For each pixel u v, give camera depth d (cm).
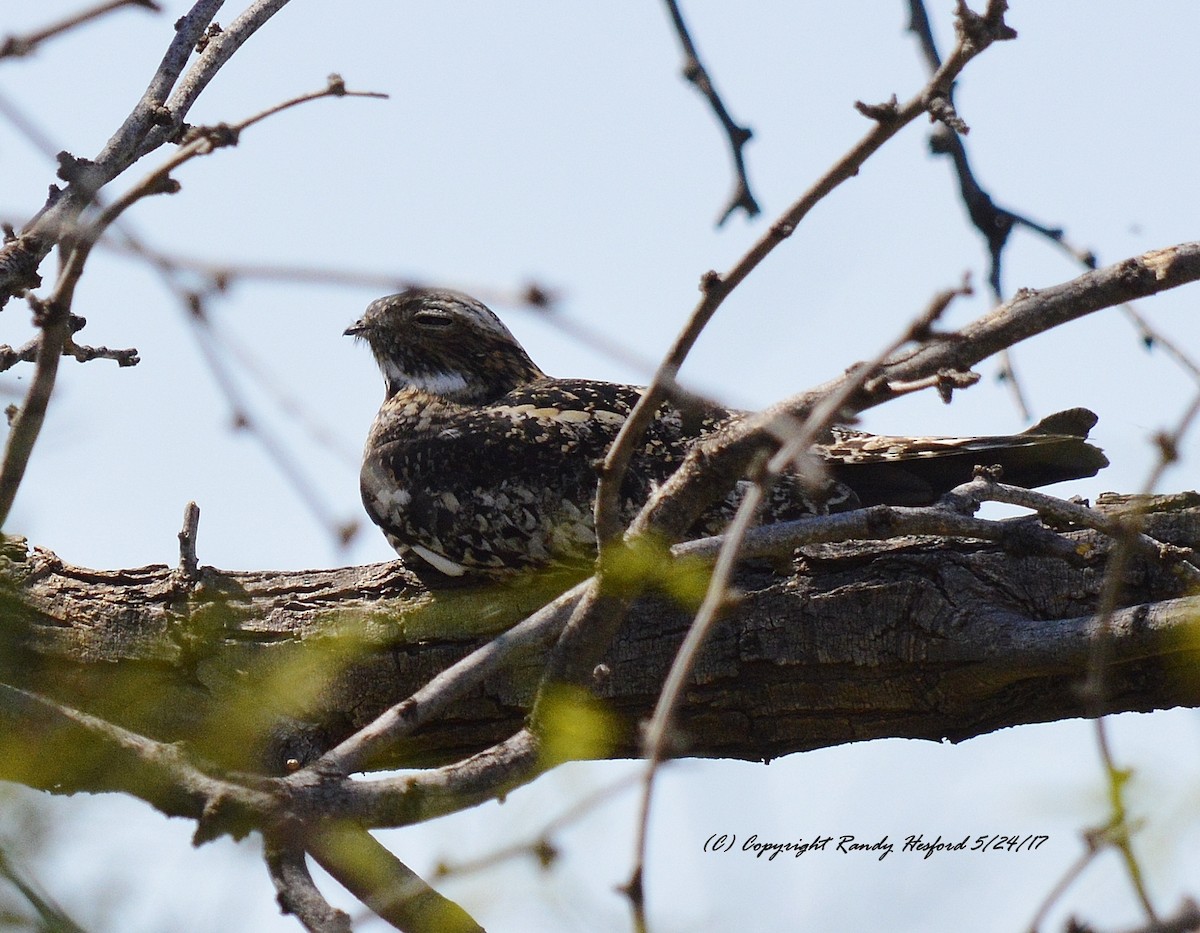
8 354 735
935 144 827
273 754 860
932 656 822
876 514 696
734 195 762
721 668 850
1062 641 787
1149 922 411
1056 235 824
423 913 706
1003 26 496
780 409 607
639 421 579
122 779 599
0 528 639
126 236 401
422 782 629
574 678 659
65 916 484
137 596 905
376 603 903
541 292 384
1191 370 601
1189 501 845
